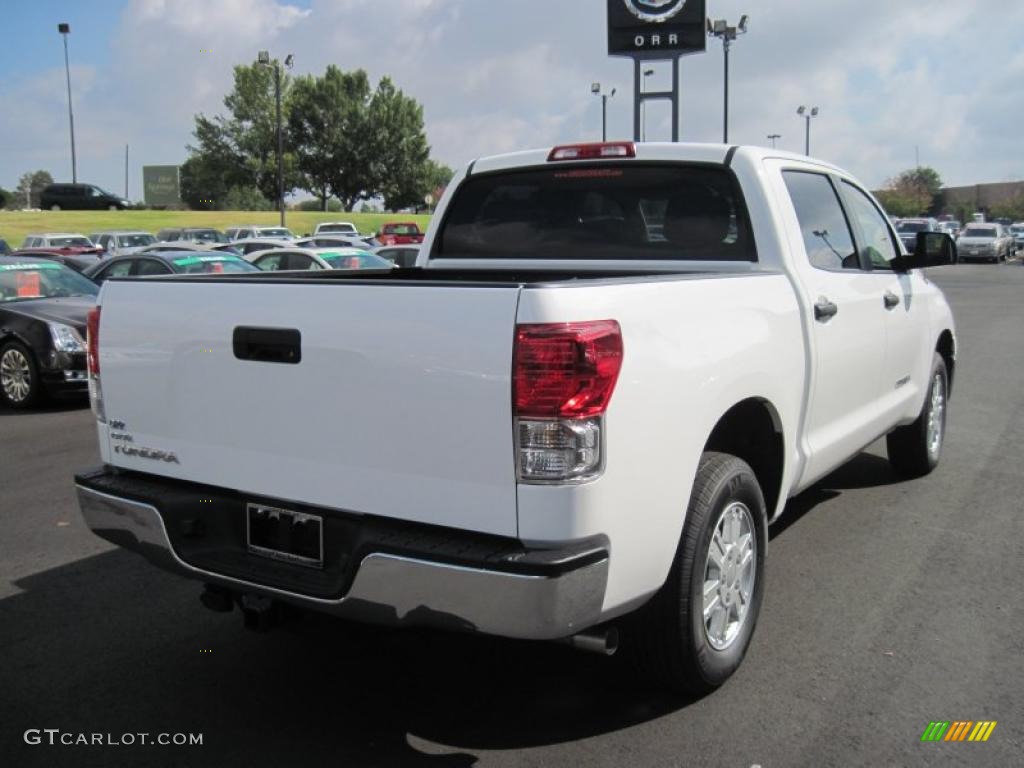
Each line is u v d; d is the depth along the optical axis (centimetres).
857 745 329
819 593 462
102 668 396
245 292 325
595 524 283
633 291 303
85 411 1023
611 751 328
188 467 348
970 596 457
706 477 344
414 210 10225
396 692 374
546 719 351
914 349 588
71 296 1116
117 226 5934
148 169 9169
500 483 281
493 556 278
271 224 6644
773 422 400
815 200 486
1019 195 10906
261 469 328
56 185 6669
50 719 355
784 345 398
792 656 396
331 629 435
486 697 369
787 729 339
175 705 365
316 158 9706
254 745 336
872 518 579
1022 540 537
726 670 364
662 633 336
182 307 343
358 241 2745
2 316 1030
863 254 526
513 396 275
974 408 934
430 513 294
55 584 491
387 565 291
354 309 301
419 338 289
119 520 359
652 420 303
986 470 689
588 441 279
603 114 3956
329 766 322
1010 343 1474
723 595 364
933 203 11762
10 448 829
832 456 475
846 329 468
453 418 286
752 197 436
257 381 324
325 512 316
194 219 6719
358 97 9838
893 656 395
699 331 333
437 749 331
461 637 425
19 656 408
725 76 3195
